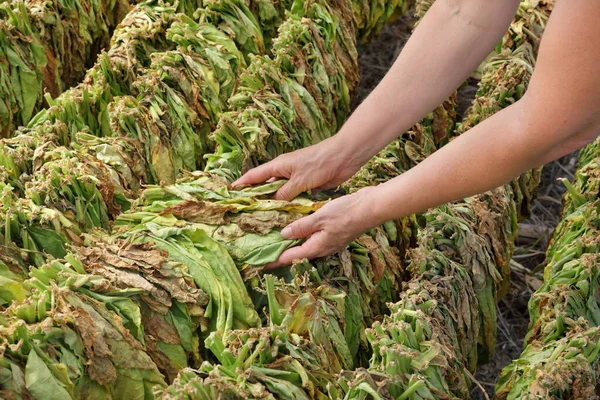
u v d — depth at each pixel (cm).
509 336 224
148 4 231
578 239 160
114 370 127
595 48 90
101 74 194
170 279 141
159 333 139
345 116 225
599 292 155
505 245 186
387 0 274
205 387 117
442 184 122
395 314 137
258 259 149
